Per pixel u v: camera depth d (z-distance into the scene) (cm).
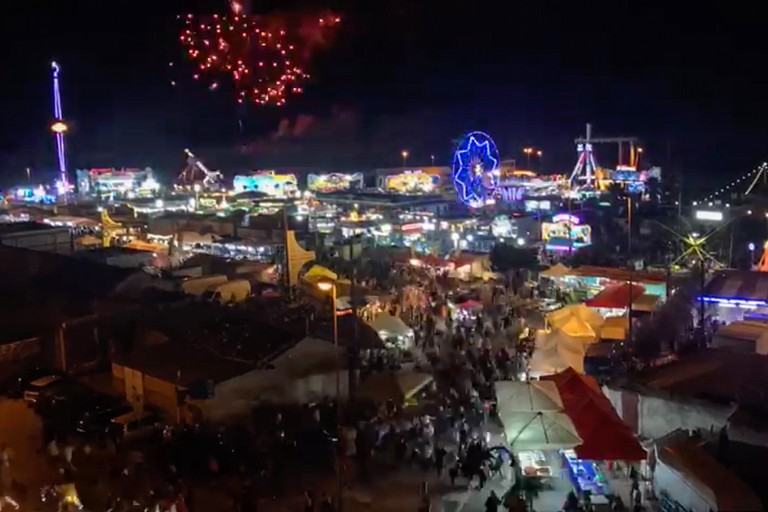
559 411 1766
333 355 2556
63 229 4462
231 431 2172
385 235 5800
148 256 4425
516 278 4172
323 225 6094
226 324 2744
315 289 3669
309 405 2348
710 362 1992
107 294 3244
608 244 5106
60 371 2584
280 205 7631
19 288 3203
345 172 11875
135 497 1719
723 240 4834
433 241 5600
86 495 1750
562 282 3916
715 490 1338
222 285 3619
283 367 2416
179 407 2261
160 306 3023
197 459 1958
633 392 1908
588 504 1588
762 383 1809
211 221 5938
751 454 1534
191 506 1703
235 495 1764
